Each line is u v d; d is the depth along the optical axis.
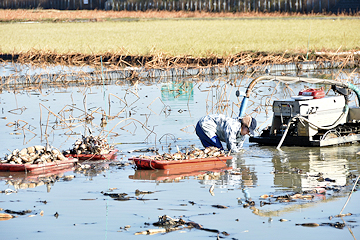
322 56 107.50
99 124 50.19
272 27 197.62
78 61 111.88
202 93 69.56
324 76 86.88
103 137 40.47
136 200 26.41
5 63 113.19
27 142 42.34
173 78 90.19
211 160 34.53
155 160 33.34
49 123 50.84
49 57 117.44
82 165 34.44
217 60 104.62
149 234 21.69
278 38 150.88
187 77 90.75
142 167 33.62
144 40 150.75
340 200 25.64
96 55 114.00
